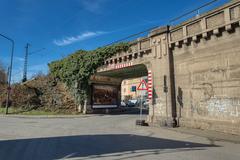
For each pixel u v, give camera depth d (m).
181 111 15.88
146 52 19.31
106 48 24.34
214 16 13.66
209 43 14.09
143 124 17.47
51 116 25.86
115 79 33.88
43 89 33.88
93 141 10.49
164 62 17.14
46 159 7.18
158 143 10.12
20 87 34.56
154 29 18.12
